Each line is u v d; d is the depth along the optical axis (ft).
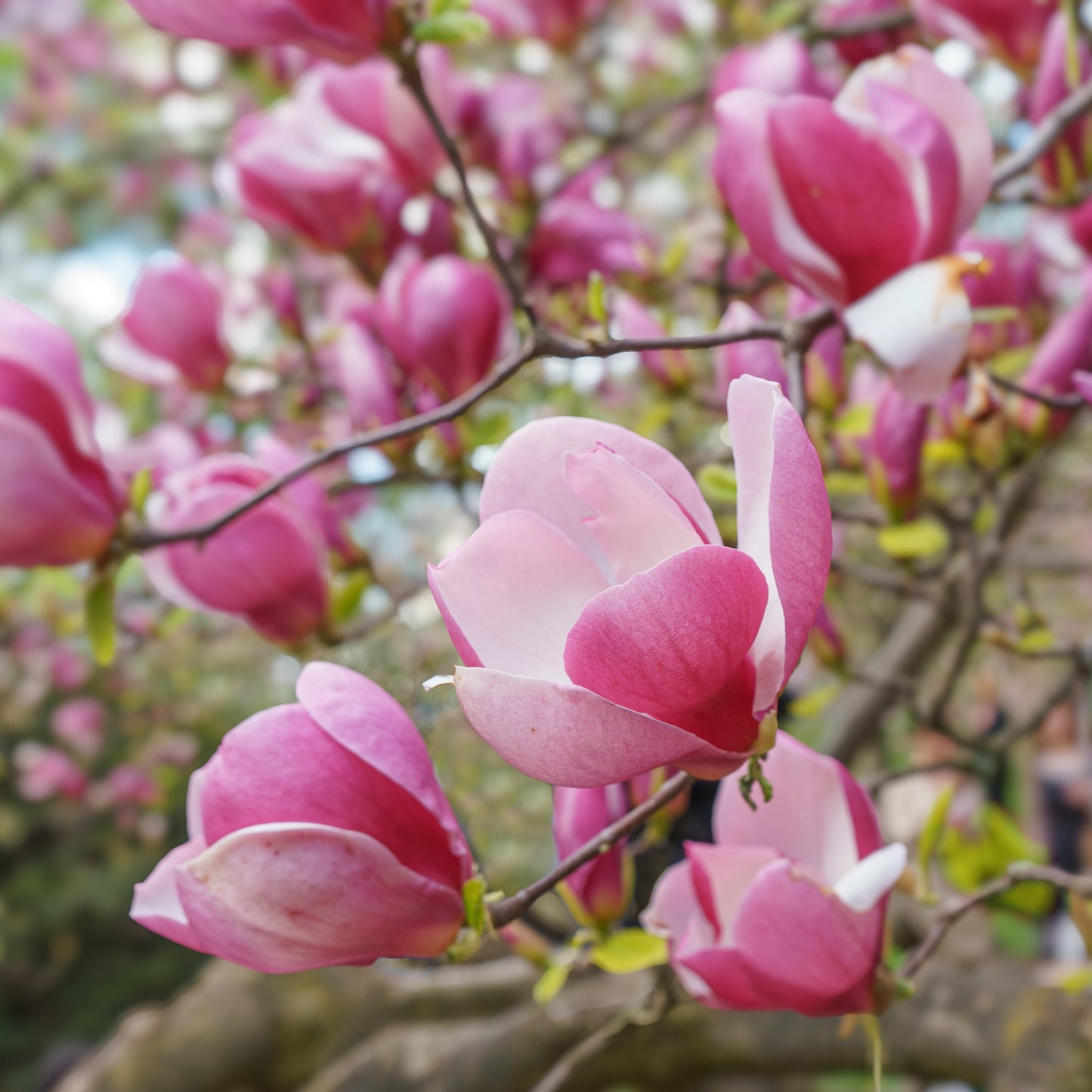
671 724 1.24
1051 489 3.93
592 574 1.29
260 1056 3.79
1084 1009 2.73
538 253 2.69
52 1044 15.16
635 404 3.71
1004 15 2.30
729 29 3.64
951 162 1.61
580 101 4.06
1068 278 3.69
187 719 9.18
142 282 2.55
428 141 2.31
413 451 2.19
